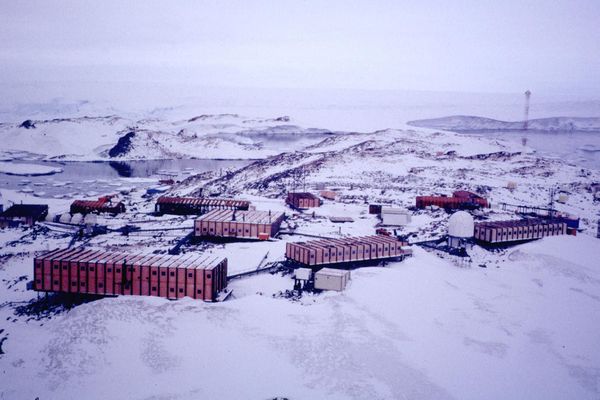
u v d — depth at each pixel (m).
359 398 52.56
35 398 53.56
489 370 59.03
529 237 114.50
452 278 92.00
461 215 111.19
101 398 53.12
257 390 54.00
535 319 74.81
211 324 67.50
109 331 64.50
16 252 110.06
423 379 55.94
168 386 54.84
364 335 64.81
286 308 73.00
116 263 77.94
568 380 58.06
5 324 72.44
